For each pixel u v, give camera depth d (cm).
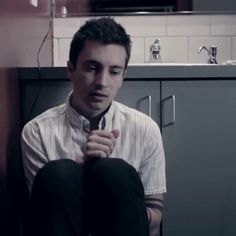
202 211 148
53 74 144
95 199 95
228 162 147
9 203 133
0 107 124
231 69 142
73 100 116
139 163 118
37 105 146
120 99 144
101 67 107
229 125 146
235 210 148
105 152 104
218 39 200
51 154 114
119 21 200
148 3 200
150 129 119
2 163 126
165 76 142
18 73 143
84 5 202
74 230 90
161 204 120
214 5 199
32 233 93
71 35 201
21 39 146
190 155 147
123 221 90
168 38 200
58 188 90
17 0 141
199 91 144
